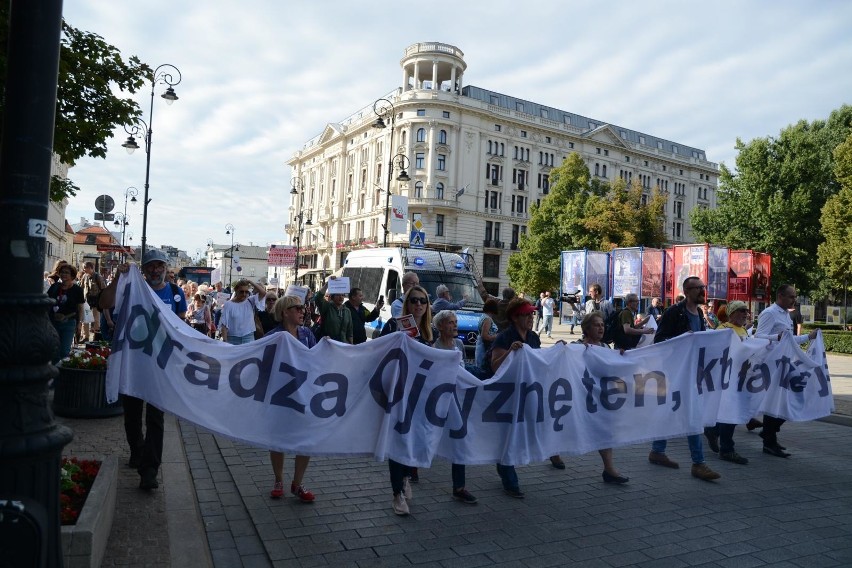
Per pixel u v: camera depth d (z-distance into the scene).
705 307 15.09
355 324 9.25
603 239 44.41
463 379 5.39
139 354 5.03
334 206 81.31
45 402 2.58
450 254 15.46
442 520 4.89
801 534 4.81
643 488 5.94
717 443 7.70
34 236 2.54
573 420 5.89
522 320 5.79
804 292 38.34
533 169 71.38
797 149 37.12
